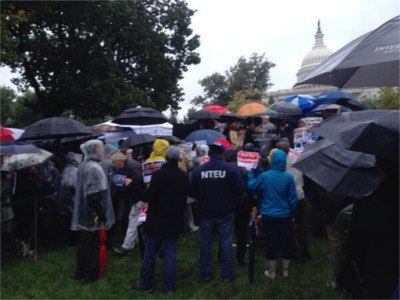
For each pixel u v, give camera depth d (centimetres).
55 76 1947
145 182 496
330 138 253
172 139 604
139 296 410
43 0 1411
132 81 2116
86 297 409
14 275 478
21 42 1780
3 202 503
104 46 1877
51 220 604
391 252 236
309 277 455
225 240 439
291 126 757
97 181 426
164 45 2248
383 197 242
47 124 582
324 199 402
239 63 3900
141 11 2038
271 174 441
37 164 531
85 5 1667
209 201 431
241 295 411
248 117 936
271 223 443
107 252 563
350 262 266
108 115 2031
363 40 255
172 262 420
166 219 406
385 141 217
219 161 434
